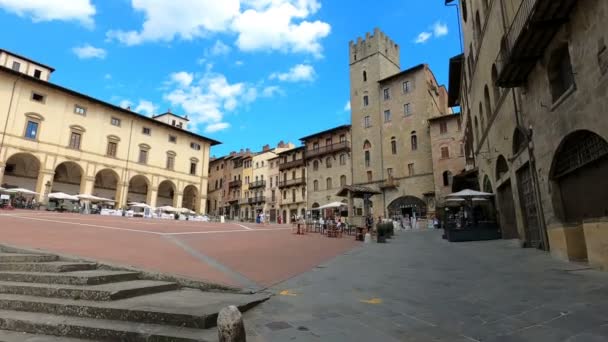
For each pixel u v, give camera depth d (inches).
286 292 268.5
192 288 267.3
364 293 265.4
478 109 864.9
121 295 221.6
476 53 794.2
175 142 2185.0
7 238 431.2
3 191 1493.6
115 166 1849.2
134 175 1930.4
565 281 273.7
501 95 610.9
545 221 450.0
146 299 223.6
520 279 294.2
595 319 183.0
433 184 1727.4
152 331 176.2
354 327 189.2
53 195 1494.8
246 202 2721.5
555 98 408.2
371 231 935.7
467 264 398.9
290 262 414.3
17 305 216.2
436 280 309.7
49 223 693.9
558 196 425.4
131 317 192.7
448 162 1659.7
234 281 286.5
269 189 2576.3
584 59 332.2
